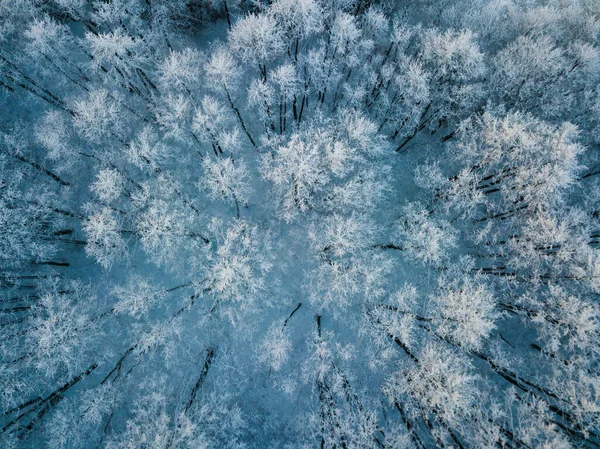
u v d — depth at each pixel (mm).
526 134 16469
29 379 17719
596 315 16297
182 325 19797
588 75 19562
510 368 18547
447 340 17703
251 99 19859
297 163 17312
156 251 19812
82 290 19438
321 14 19188
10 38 20422
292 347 20031
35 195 18844
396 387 17719
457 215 20547
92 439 18516
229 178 18812
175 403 18781
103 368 19266
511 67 18641
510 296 19234
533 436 15617
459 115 20422
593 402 14781
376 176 20375
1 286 18672
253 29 17969
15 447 17703
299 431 19016
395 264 20125
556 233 16781
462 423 16938
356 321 19781
